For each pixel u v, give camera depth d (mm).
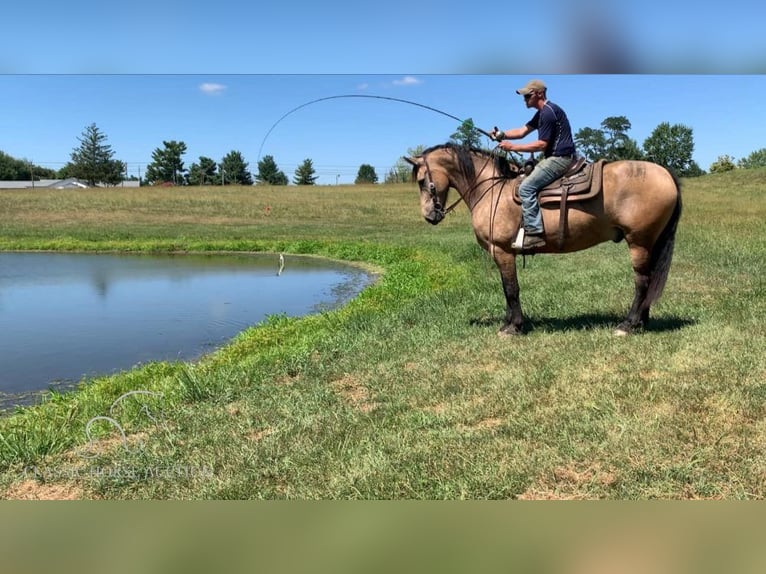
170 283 16328
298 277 17422
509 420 4766
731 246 14938
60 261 21859
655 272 6859
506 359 6387
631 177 6566
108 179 112688
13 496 4094
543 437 4402
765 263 11859
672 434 4285
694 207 31750
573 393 5246
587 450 4125
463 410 5082
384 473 3986
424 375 6117
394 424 4926
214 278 17297
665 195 6496
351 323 8836
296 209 42906
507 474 3867
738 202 35594
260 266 20203
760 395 4848
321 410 5383
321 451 4461
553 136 6691
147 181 100625
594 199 6648
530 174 6805
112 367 8453
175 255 23984
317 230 32031
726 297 8703
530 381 5613
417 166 7348
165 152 97625
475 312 8914
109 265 20578
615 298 9211
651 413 4711
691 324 7281
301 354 7254
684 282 10406
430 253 19625
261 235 29609
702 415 4594
